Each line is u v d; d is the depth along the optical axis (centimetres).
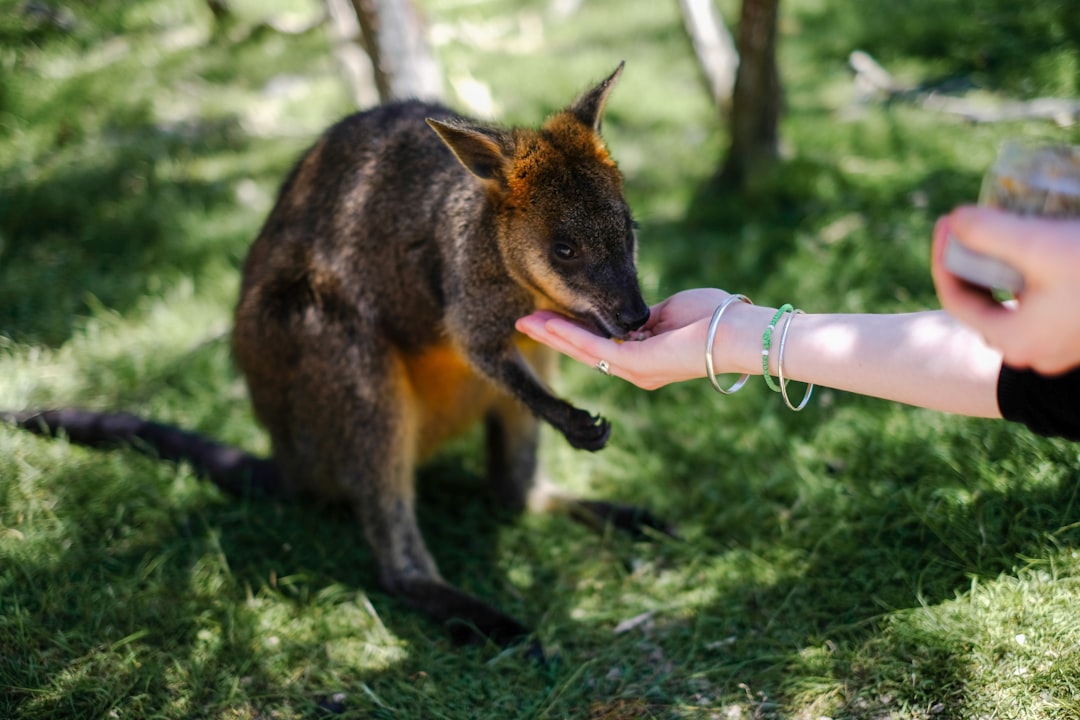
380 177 99
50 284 138
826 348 67
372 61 138
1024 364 51
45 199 156
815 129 171
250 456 108
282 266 101
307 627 91
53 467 103
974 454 95
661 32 221
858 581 89
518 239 90
